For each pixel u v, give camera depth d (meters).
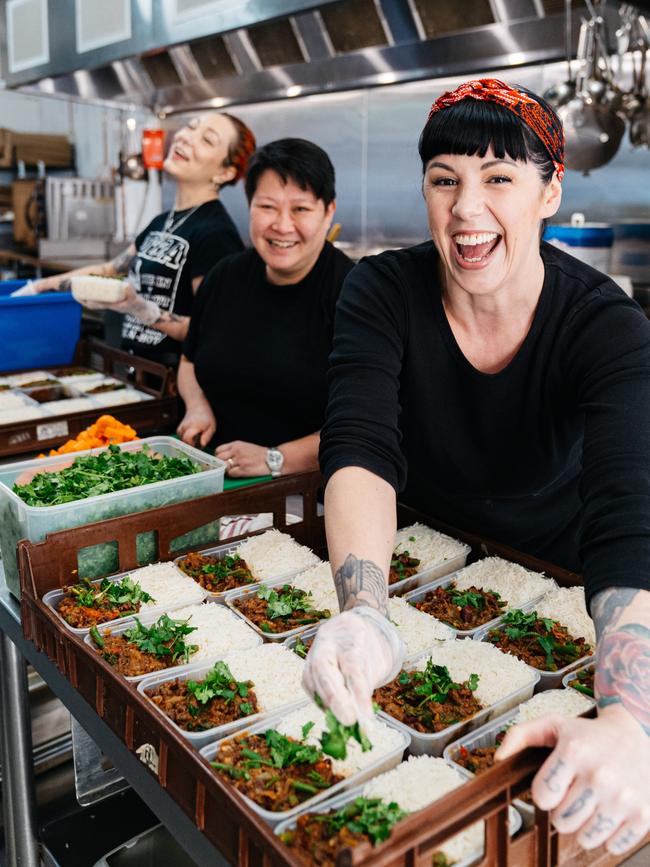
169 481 1.68
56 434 2.59
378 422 1.22
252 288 2.42
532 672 1.25
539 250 1.32
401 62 3.40
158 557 1.60
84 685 1.29
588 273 1.33
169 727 1.06
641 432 1.08
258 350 2.37
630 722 0.82
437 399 1.42
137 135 5.25
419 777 1.04
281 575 1.56
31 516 1.52
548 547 1.70
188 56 4.06
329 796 1.02
